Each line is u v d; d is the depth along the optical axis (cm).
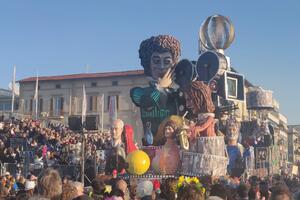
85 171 2262
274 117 9525
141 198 816
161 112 2459
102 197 819
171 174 2166
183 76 2459
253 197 937
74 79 8088
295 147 11600
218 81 2498
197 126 2217
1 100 8812
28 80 8250
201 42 2630
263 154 3916
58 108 8075
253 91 5028
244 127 4022
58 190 612
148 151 2267
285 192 560
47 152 2875
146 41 2545
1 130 3275
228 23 2588
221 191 798
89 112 7919
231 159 2594
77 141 3484
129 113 7719
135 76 7812
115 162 2203
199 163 2127
